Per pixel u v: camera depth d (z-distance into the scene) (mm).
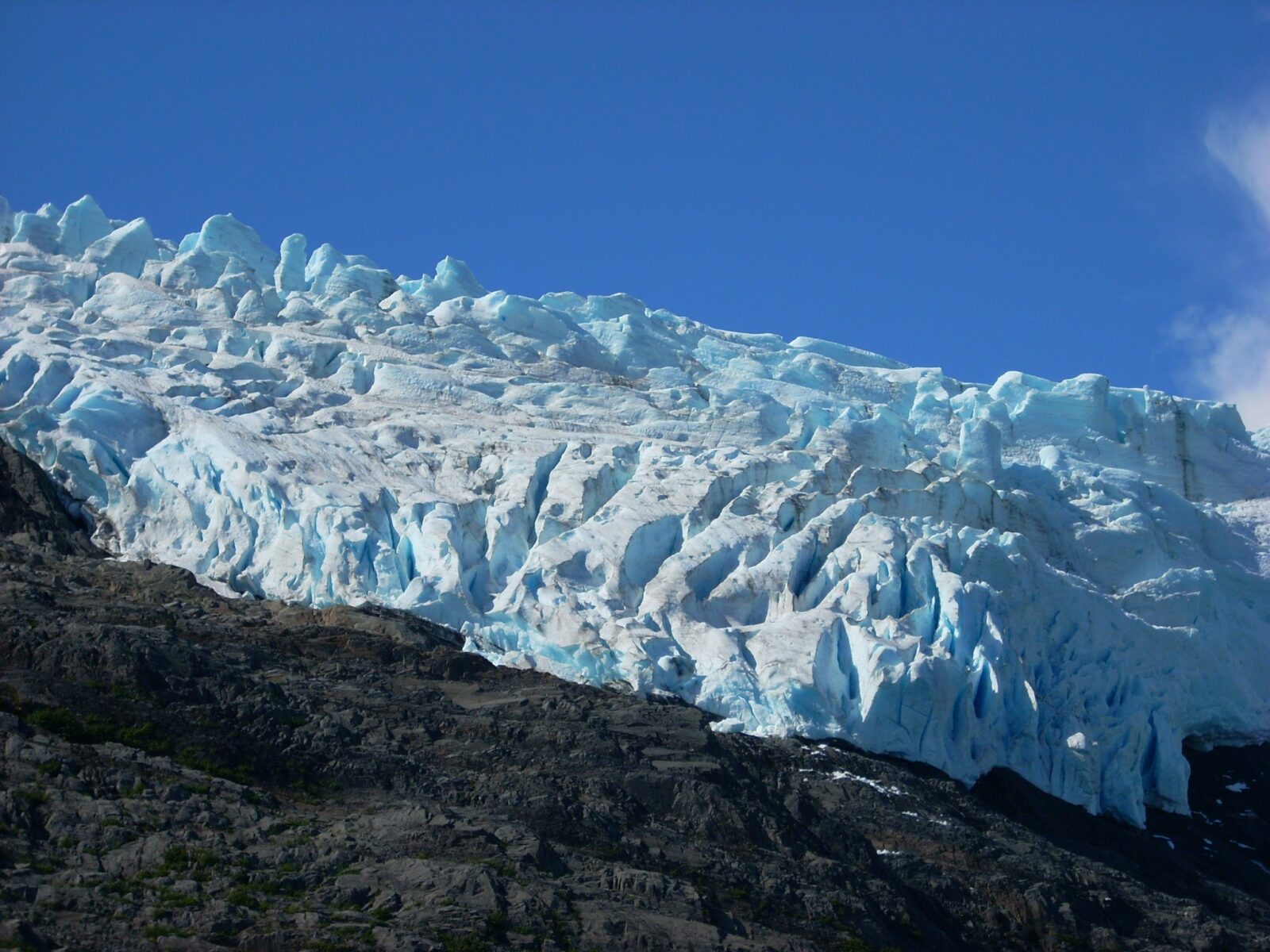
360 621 74625
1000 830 72312
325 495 80938
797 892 60469
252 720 62156
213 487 82375
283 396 93875
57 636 63000
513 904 53281
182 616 71375
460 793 61094
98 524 82125
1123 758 82688
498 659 75312
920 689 76312
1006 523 91875
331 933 49406
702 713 73812
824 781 70625
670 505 84438
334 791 60062
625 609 78438
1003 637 80750
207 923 48656
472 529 81750
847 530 84562
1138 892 71188
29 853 50875
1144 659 87250
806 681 75062
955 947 63125
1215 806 87125
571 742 66188
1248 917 76000
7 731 56469
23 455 82688
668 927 54812
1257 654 94938
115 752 57438
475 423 91812
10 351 91312
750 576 80625
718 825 63781
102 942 46688
